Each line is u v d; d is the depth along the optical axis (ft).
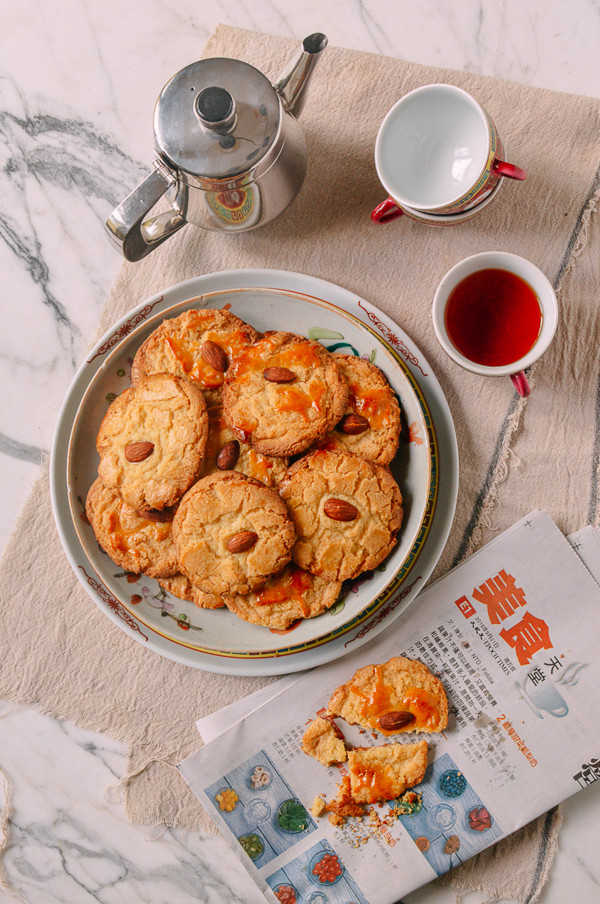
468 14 3.09
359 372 2.93
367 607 2.87
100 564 2.96
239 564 2.84
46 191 3.17
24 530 3.13
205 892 3.10
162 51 3.15
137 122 3.15
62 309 3.16
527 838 3.02
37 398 3.16
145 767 3.10
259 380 2.89
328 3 3.12
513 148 3.07
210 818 3.08
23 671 3.11
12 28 3.18
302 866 3.02
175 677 3.09
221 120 2.70
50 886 3.13
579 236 3.05
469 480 3.05
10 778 3.13
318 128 3.09
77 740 3.12
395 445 2.91
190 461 2.89
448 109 2.91
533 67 3.09
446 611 3.02
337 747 3.01
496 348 2.94
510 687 3.01
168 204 3.11
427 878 2.99
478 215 3.06
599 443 3.04
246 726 3.04
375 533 2.87
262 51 3.10
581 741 2.99
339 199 3.09
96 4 3.16
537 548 3.01
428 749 3.02
